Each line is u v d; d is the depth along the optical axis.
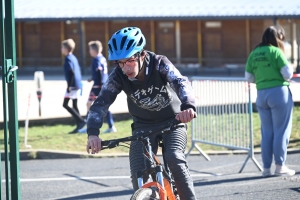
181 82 7.29
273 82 11.95
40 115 21.39
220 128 14.29
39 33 58.38
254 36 53.81
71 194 11.71
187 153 15.30
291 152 15.47
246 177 12.54
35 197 11.59
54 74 51.72
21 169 14.73
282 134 12.19
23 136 18.95
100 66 18.44
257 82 12.19
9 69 8.28
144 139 6.91
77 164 15.17
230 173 13.22
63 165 15.09
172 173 7.29
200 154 15.91
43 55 58.59
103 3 55.78
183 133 7.59
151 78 7.45
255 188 11.27
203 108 14.77
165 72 7.39
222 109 14.23
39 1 56.97
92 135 7.11
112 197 11.24
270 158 12.36
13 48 8.39
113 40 7.12
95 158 15.90
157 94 7.54
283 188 11.12
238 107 13.79
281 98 11.94
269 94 11.96
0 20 8.24
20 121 20.78
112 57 7.11
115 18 52.41
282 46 11.96
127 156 15.95
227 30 54.41
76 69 19.06
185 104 7.10
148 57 7.50
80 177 13.47
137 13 52.62
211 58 54.94
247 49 54.06
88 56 56.88
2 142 18.06
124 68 7.20
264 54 11.93
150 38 55.94
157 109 7.68
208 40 54.94
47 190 12.20
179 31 55.34
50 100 27.98
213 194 10.94
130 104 7.84
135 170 7.44
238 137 13.79
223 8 51.91
